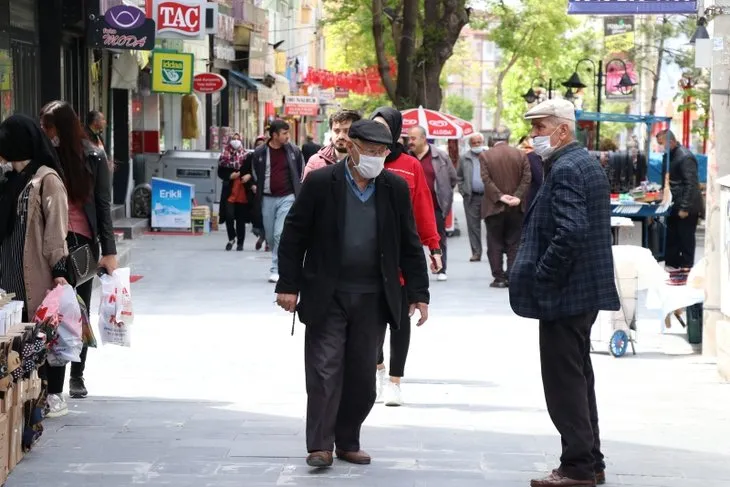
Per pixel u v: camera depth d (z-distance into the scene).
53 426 12.38
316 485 10.24
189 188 39.06
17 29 29.44
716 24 16.88
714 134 17.03
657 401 14.23
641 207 26.45
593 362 17.17
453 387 14.98
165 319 20.48
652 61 53.44
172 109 50.84
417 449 11.57
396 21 51.34
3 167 12.33
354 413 10.99
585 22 71.81
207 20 34.97
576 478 10.14
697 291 18.22
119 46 31.91
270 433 12.14
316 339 10.80
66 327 12.15
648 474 10.78
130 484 10.24
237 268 28.92
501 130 25.77
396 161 13.52
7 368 10.18
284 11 91.75
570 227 9.86
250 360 16.70
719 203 17.17
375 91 83.00
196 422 12.63
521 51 85.44
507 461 11.11
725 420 13.11
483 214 25.61
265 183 25.27
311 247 10.81
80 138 12.67
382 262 10.74
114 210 38.56
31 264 12.05
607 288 10.03
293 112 79.44
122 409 13.30
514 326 20.16
